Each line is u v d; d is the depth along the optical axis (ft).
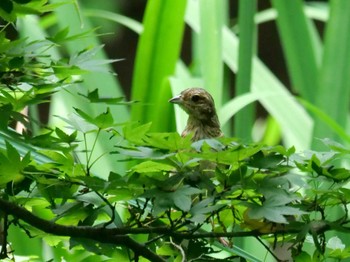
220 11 43.50
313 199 23.90
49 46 23.25
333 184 23.25
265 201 22.15
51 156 22.93
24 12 22.13
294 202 23.57
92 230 23.79
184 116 44.68
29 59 22.74
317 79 48.14
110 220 24.25
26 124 22.29
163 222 24.91
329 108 44.16
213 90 42.73
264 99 49.65
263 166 22.36
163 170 22.63
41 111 77.10
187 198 22.00
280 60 98.22
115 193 22.80
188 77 46.29
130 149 22.18
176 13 45.93
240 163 22.30
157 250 26.05
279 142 60.39
